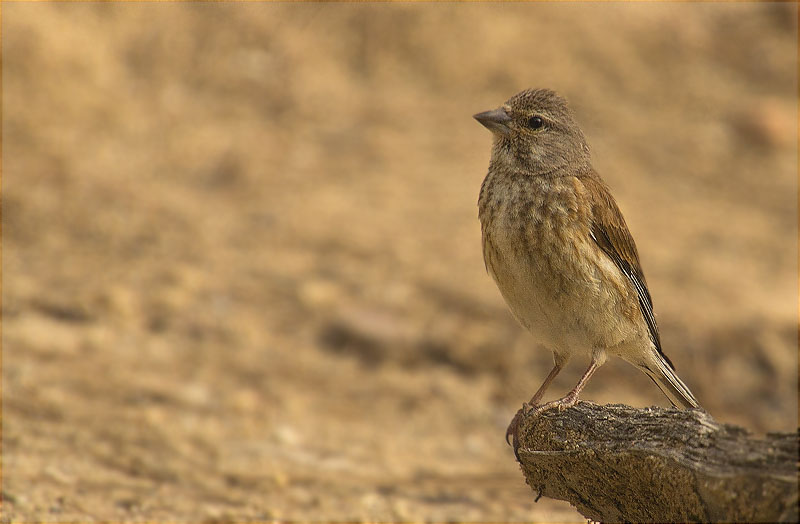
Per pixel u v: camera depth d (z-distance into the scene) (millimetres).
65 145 17031
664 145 20828
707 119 22016
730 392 13547
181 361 12547
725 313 14711
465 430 11930
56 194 15945
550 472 6047
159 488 9242
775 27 25609
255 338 13281
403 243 15859
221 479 9742
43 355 11969
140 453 9969
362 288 14508
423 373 13109
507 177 6930
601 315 6770
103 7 19609
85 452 9727
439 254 15648
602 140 20250
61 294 13484
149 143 17828
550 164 6859
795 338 14352
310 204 16750
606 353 6914
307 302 14102
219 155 17859
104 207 15867
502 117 6996
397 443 11398
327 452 10883
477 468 10945
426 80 21078
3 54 17578
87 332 12773
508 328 13773
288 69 20531
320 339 13523
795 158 21500
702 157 20703
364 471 10484
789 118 22281
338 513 9156
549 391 12758
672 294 15203
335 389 12531
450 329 13711
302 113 19562
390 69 21156
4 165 16234
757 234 18203
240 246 15422
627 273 7113
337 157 18516
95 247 14875
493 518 9336
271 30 21062
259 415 11492
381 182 17781
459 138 19391
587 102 21047
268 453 10570
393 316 13898
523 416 6598
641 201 18797
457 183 18094
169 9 20359
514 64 21469
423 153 18797
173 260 14812
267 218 16266
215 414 11312
